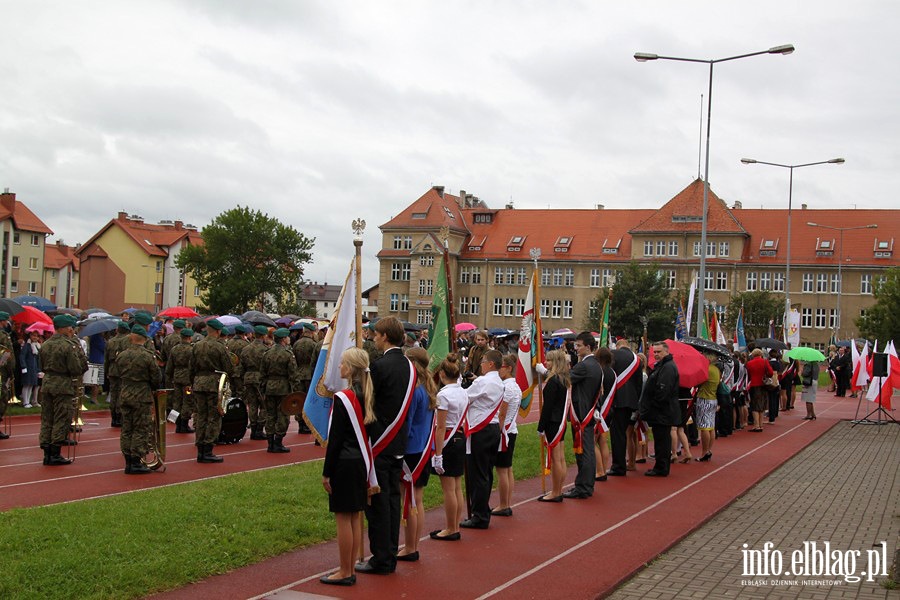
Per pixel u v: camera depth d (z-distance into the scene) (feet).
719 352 59.88
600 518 39.63
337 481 27.99
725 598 28.02
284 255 293.84
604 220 308.60
